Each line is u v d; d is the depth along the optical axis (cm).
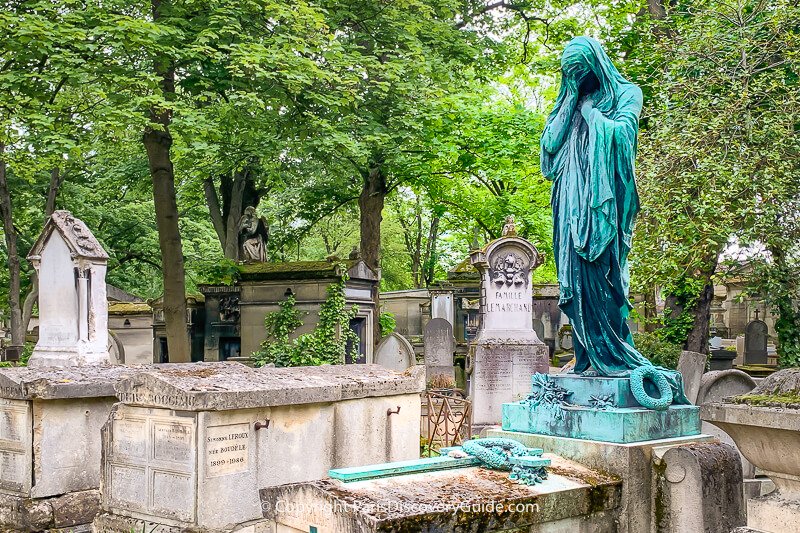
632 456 538
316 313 2023
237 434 757
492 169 2516
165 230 1797
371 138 1869
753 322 2333
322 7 1873
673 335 1720
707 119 1326
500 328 1614
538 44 2583
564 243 603
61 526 845
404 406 981
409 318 3300
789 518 416
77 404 880
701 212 1230
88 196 2805
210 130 1576
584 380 591
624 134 575
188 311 2339
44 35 1414
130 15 1694
